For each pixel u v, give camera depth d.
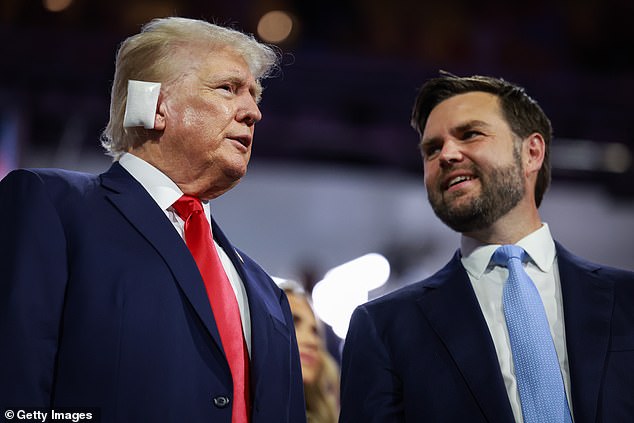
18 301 1.97
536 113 2.91
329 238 8.62
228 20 7.81
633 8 8.51
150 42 2.39
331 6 8.20
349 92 8.12
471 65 8.28
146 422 1.98
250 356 2.25
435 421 2.43
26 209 2.10
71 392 1.98
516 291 2.56
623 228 9.28
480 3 8.44
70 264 2.09
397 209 8.74
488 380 2.43
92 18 7.64
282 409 2.26
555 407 2.38
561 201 9.20
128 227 2.18
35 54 7.39
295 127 8.12
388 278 8.54
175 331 2.08
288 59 7.93
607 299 2.57
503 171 2.73
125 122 2.32
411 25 8.35
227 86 2.39
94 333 2.02
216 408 2.05
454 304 2.62
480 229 2.75
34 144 7.70
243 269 2.43
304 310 3.50
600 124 8.41
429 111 2.99
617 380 2.42
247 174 8.54
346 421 2.57
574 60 8.52
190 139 2.31
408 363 2.54
